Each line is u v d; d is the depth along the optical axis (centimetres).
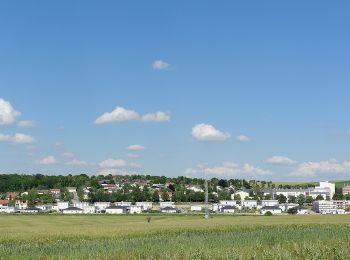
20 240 6341
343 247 3934
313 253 3669
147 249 4128
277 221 10125
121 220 15425
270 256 3506
